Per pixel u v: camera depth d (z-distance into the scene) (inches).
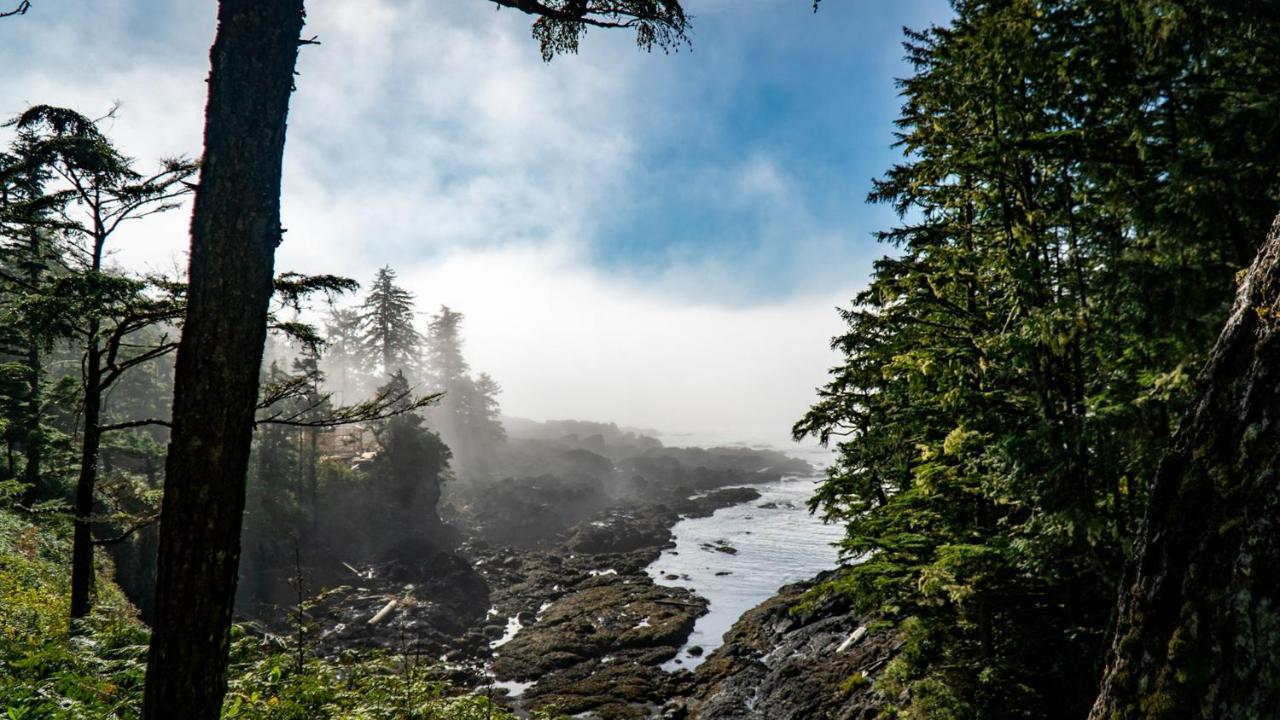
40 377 910.4
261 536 1579.7
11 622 355.3
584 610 1429.6
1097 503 326.3
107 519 385.1
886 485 595.2
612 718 889.5
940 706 386.3
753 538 2330.2
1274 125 230.2
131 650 319.0
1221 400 114.7
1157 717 106.2
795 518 2765.7
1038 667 386.9
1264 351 106.7
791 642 932.0
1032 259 358.0
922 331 477.1
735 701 792.9
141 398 1939.0
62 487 915.4
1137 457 283.9
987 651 402.9
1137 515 307.0
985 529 416.2
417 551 1862.7
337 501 1851.6
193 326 146.1
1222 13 246.5
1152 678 111.0
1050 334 327.3
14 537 602.2
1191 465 116.7
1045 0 331.9
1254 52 270.1
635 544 2260.1
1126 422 283.6
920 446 470.6
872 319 586.6
